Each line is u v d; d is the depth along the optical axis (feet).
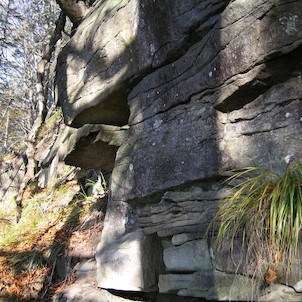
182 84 10.94
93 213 21.24
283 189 7.97
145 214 12.06
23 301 18.39
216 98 9.82
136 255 12.41
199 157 10.14
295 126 8.70
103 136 14.92
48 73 39.32
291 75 8.84
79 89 15.51
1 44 54.70
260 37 8.70
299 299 7.82
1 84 65.57
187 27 10.59
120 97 14.05
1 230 27.22
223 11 9.68
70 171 28.35
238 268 8.87
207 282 9.87
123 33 13.38
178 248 10.93
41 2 59.82
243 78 9.12
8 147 55.77
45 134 36.29
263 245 8.26
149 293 13.14
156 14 11.76
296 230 7.62
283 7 8.39
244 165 9.34
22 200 30.19
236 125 9.70
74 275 17.97
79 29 16.52
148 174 11.51
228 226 9.04
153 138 11.75
